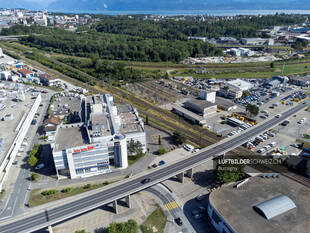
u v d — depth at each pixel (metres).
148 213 118.00
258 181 126.94
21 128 164.00
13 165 148.00
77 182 133.88
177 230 110.00
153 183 120.69
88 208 106.31
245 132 168.75
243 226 98.62
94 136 141.12
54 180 135.62
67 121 196.12
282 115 198.25
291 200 109.69
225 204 110.56
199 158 139.88
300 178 131.38
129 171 142.75
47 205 117.38
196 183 137.62
